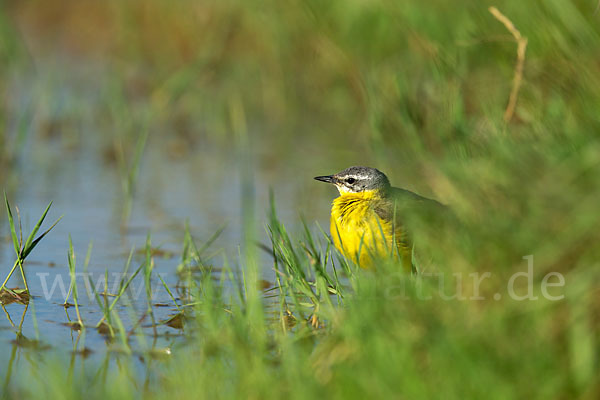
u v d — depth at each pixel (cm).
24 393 916
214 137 2319
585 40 1175
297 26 2389
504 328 839
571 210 930
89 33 3158
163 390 916
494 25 1351
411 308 915
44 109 2425
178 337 1083
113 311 1154
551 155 1019
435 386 795
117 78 2542
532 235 932
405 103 1487
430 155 1295
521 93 1209
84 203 1730
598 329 864
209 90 2538
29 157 2067
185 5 2728
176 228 1579
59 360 1008
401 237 1182
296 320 1116
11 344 1055
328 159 2070
